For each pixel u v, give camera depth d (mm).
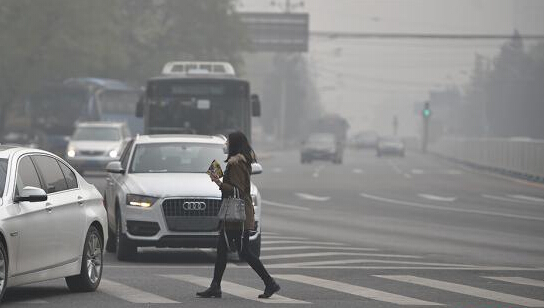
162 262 46719
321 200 93812
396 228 67875
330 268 44531
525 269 45625
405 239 60562
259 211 46156
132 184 46125
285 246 54844
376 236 62062
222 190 34375
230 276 41156
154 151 49406
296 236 61188
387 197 98938
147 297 34719
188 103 93188
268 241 57625
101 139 116375
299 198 96125
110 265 44906
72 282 35562
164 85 93188
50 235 33156
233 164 34281
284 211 81125
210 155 49531
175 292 36062
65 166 36094
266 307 32812
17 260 31375
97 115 166125
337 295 35812
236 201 34188
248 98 93750
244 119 93375
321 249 53469
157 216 44656
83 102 165125
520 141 145250
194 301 33906
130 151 49656
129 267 44219
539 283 40219
